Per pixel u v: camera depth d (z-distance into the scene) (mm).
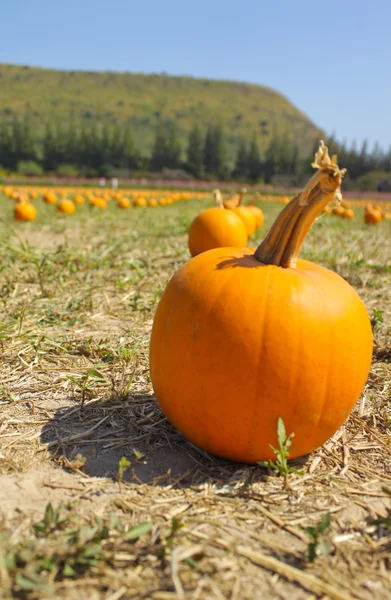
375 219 4160
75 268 1645
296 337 635
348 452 736
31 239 2619
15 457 680
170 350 673
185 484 651
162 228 3209
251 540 566
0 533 549
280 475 677
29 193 7918
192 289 673
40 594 487
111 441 728
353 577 532
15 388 852
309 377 639
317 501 635
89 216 4312
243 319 637
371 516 615
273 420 648
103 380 873
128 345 1029
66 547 524
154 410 809
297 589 513
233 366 636
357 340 670
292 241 689
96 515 584
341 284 697
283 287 653
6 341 1019
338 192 657
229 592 504
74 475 653
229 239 1778
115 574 512
